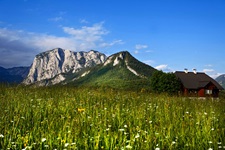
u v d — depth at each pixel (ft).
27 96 54.85
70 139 27.78
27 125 34.86
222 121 43.01
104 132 31.65
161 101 61.72
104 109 43.96
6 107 42.09
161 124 36.55
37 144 27.30
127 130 34.73
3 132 30.12
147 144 28.09
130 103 56.39
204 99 77.51
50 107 44.04
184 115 45.78
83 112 40.27
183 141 31.60
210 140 31.73
